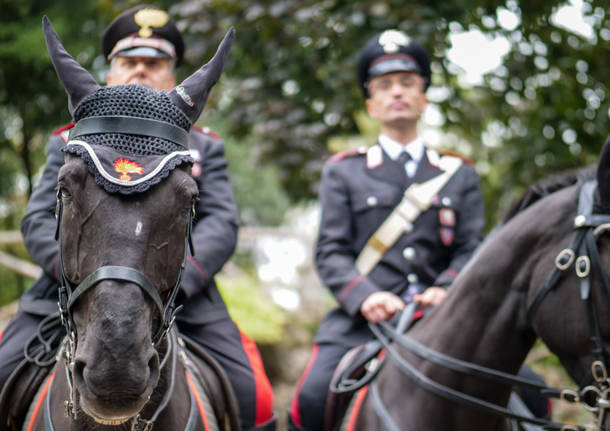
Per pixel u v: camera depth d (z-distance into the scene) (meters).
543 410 2.79
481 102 6.64
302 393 2.78
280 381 6.54
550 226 2.11
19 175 7.36
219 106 6.88
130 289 1.48
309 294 8.61
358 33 5.66
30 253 2.32
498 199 6.96
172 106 1.67
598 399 1.95
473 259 2.34
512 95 6.36
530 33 6.08
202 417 2.09
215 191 2.72
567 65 6.13
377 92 3.12
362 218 2.99
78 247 1.54
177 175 1.60
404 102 3.05
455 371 2.30
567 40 6.11
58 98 6.77
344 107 5.86
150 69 2.83
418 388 2.38
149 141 1.61
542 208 2.16
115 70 2.82
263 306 6.30
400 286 2.89
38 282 2.40
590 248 1.97
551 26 6.04
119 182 1.52
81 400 1.52
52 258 2.26
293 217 12.55
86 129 1.61
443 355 2.31
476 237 3.00
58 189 1.64
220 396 2.32
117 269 1.49
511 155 6.73
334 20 5.56
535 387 2.12
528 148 6.60
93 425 1.72
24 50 6.07
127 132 1.61
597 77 6.19
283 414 6.32
